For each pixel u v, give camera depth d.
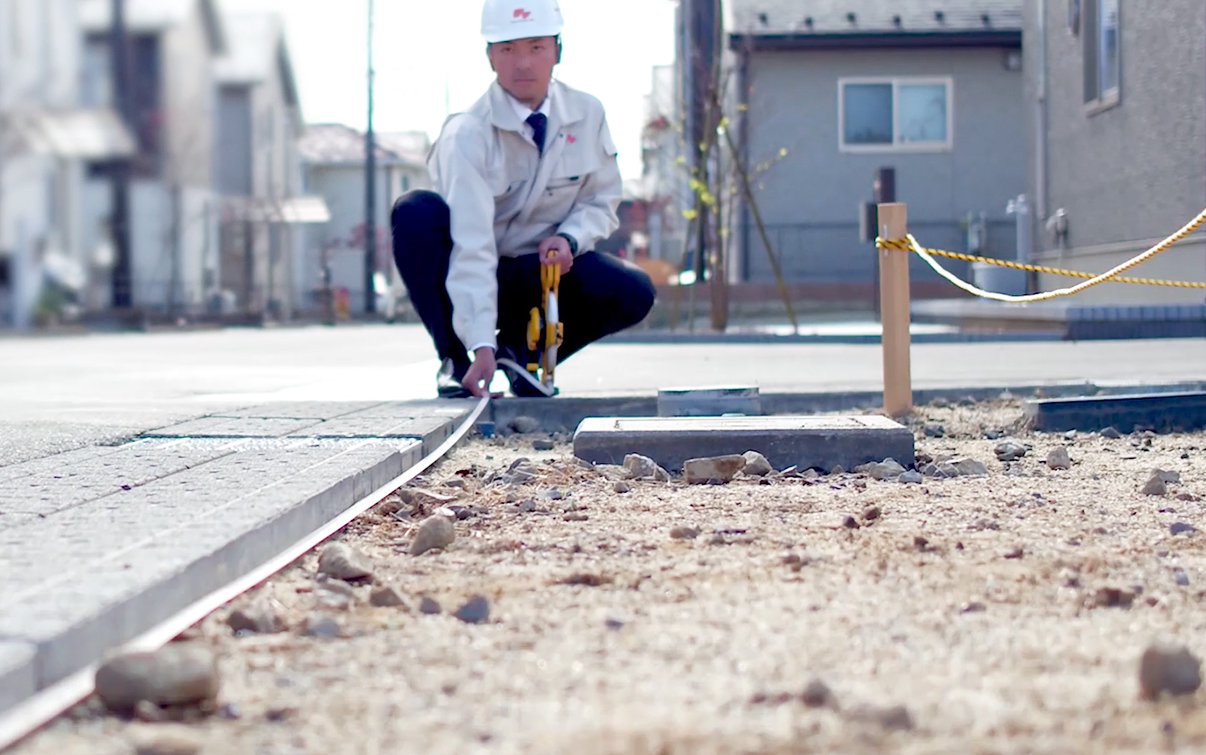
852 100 21.95
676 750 1.45
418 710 1.62
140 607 1.92
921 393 6.06
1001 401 5.98
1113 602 2.18
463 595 2.24
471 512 3.09
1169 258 12.64
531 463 3.98
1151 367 8.41
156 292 30.98
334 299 33.06
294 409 5.21
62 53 31.36
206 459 3.55
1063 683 1.72
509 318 5.84
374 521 3.01
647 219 34.69
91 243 30.77
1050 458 4.01
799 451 3.98
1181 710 1.60
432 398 5.82
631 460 3.80
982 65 21.89
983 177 22.00
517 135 5.45
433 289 5.63
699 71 18.34
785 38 21.45
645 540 2.74
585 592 2.26
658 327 19.97
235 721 1.58
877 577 2.37
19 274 27.75
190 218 34.00
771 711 1.60
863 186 22.03
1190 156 12.07
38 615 1.78
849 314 21.08
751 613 2.10
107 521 2.52
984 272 15.58
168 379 8.00
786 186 22.05
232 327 27.03
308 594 2.24
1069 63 15.10
